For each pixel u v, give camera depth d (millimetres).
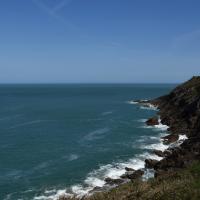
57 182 43312
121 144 64688
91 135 75375
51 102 173000
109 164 50812
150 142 65938
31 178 45125
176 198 17766
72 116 111188
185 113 84688
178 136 66875
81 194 38312
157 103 133750
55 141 69438
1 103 166250
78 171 47594
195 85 100375
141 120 98062
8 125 92062
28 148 63188
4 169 49562
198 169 23438
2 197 38531
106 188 39531
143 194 19234
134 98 199000
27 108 140125
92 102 170000
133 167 48938
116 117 106375
